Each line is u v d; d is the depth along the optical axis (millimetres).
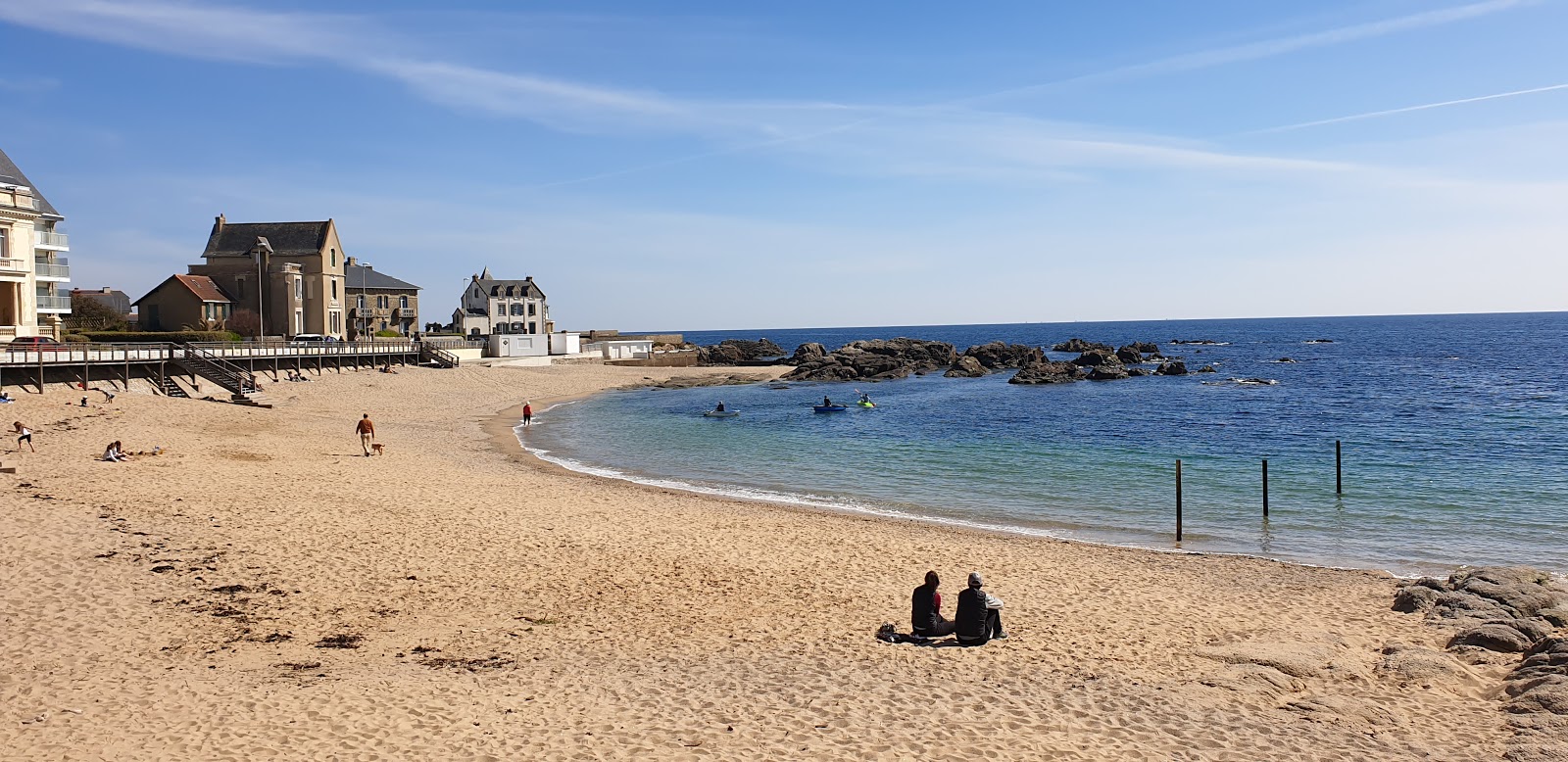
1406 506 29891
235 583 18391
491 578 19766
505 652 15211
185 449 35062
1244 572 21562
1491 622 16203
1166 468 38062
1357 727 12078
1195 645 15781
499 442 46500
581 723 12094
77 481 27391
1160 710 12641
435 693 13070
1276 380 84625
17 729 11352
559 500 29453
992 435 49562
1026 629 16875
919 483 35281
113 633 15172
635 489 32812
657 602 18391
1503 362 104375
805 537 24781
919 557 22688
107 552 19750
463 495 29391
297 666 14141
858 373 98312
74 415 39062
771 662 14852
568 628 16672
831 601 18703
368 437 42562
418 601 17953
